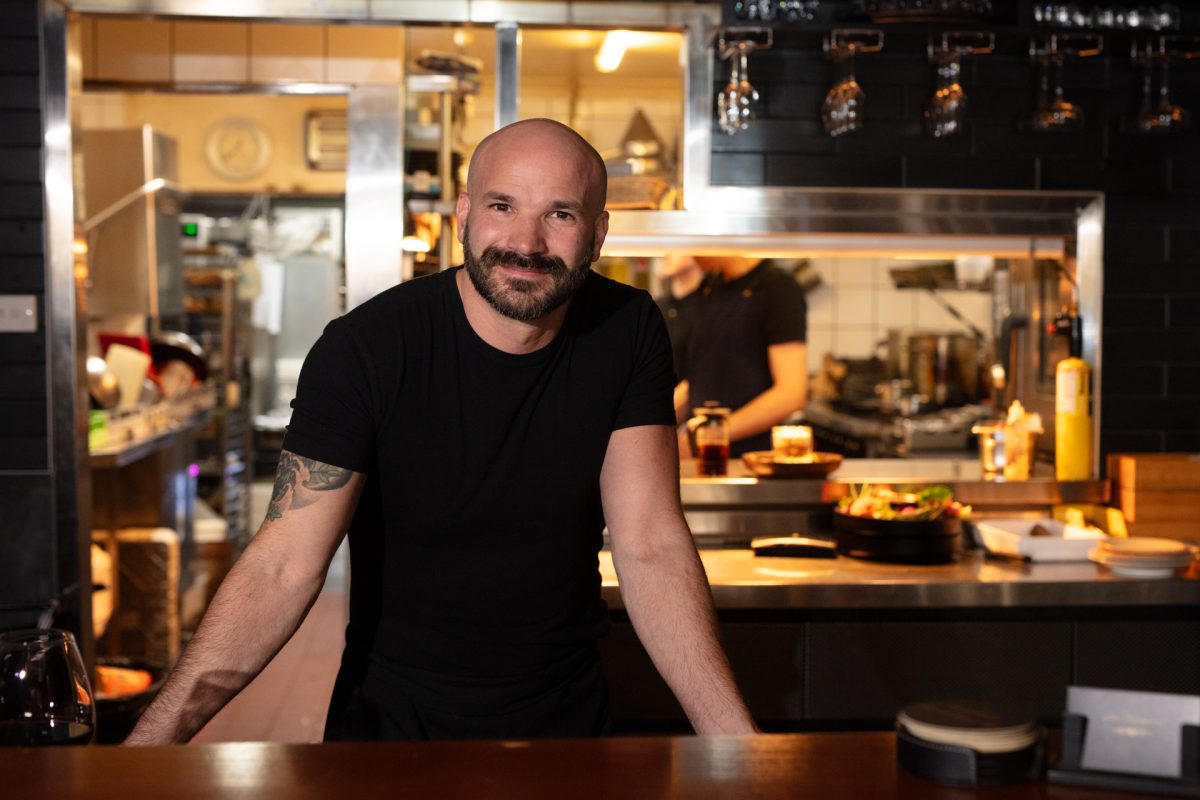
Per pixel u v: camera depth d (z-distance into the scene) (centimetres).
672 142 612
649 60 476
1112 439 379
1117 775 99
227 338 688
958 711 106
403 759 106
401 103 407
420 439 191
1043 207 377
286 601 180
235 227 738
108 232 552
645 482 199
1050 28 342
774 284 418
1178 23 351
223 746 110
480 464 192
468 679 195
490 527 195
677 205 380
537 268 178
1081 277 380
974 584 299
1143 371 379
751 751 109
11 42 351
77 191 361
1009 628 308
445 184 403
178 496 580
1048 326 398
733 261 420
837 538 336
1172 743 98
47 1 348
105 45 432
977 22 344
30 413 355
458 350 191
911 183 372
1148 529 350
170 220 590
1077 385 370
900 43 356
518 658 197
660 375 204
